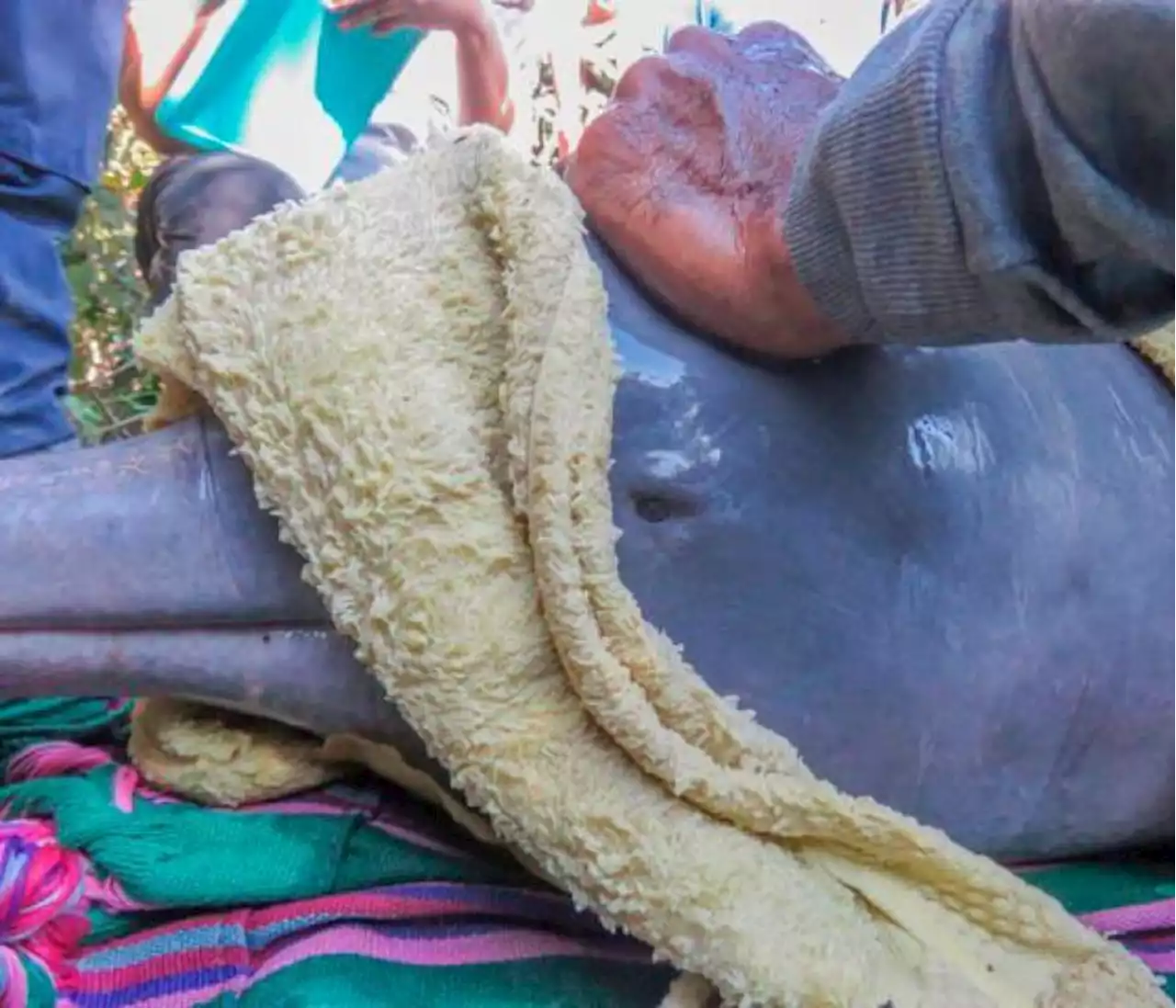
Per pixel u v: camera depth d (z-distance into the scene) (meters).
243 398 0.56
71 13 1.17
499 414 0.55
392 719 0.59
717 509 0.57
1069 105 0.41
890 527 0.59
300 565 0.57
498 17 2.11
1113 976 0.54
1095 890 0.67
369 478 0.53
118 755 0.66
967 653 0.61
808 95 0.59
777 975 0.49
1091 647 0.63
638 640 0.53
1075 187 0.41
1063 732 0.64
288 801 0.62
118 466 0.58
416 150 0.62
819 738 0.59
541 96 2.17
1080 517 0.63
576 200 0.58
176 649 0.58
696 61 0.60
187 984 0.50
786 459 0.58
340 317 0.56
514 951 0.54
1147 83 0.39
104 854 0.54
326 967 0.51
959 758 0.62
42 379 1.08
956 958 0.54
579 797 0.52
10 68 1.12
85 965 0.52
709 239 0.55
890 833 0.54
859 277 0.49
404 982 0.52
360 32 1.84
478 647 0.52
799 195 0.51
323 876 0.56
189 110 1.79
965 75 0.44
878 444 0.59
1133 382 0.67
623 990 0.53
